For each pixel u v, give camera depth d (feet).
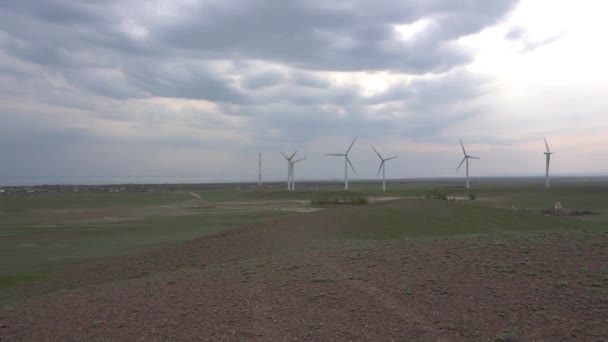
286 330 35.47
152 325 37.81
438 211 125.39
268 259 63.82
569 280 41.98
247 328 36.14
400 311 38.01
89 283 72.54
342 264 53.52
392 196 370.73
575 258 47.93
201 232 150.82
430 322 35.88
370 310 38.40
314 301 40.88
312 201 295.48
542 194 380.37
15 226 180.45
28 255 109.19
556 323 34.68
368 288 43.52
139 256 90.02
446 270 47.24
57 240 134.62
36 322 40.88
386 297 41.04
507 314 36.52
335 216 114.62
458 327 34.88
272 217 206.08
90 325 38.86
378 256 55.88
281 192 474.49
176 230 157.89
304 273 50.14
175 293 46.21
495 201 318.45
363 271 49.52
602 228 128.36
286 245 85.05
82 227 172.76
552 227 124.98
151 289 49.21
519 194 387.96
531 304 37.93
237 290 45.42
